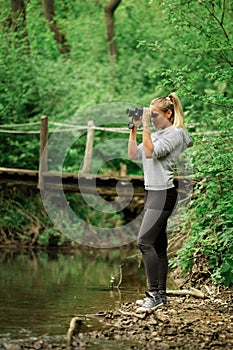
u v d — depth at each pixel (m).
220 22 11.24
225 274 9.91
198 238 10.41
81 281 11.09
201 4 11.15
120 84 21.53
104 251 16.30
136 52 23.30
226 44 10.97
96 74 21.03
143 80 21.80
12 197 17.00
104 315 8.40
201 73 11.37
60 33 21.92
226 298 9.47
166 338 7.32
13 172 14.23
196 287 10.28
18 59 18.33
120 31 23.86
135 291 10.21
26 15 19.66
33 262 13.73
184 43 11.50
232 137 10.11
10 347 6.96
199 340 7.25
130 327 7.75
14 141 17.70
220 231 10.28
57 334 7.49
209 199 10.41
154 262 8.30
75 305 9.04
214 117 12.34
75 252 16.03
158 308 8.59
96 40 23.50
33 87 18.20
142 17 24.02
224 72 10.32
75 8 24.48
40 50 19.67
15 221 16.94
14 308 8.78
